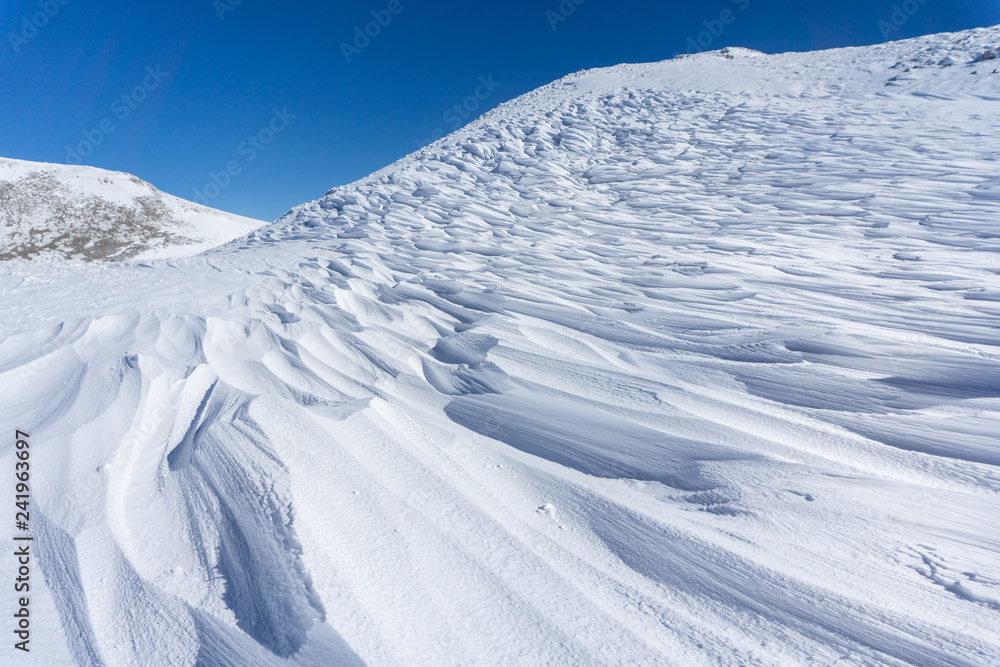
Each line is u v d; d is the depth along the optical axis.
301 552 1.85
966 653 1.54
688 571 1.94
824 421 2.82
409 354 3.94
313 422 2.77
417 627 1.63
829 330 3.79
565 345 4.02
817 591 1.80
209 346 3.48
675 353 3.77
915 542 1.98
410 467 2.54
